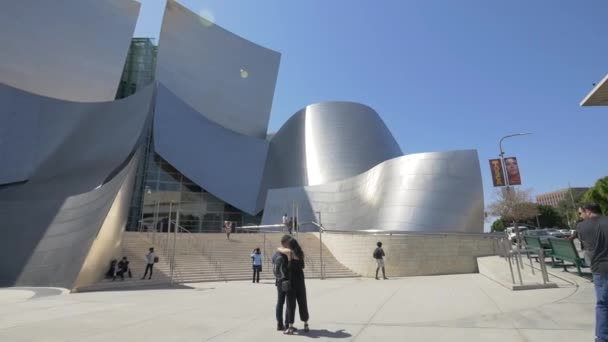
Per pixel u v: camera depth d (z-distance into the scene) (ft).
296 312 20.51
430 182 61.98
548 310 17.75
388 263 51.01
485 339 13.15
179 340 14.05
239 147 107.34
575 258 28.12
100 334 15.14
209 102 121.19
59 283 35.45
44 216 42.47
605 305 11.40
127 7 113.29
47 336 14.83
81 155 71.36
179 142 94.73
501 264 40.83
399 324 16.30
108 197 43.24
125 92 118.73
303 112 112.88
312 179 95.66
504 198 131.34
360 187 77.20
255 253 43.83
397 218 61.41
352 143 100.83
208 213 94.12
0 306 23.58
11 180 62.75
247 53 135.03
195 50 123.34
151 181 91.09
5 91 72.08
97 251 38.70
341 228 75.72
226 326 16.61
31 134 70.33
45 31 97.25
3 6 91.66
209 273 48.24
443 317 17.54
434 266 50.49
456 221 58.39
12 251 39.32
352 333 14.75
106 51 106.32
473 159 62.13
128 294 30.94
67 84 97.50
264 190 101.65
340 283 39.45
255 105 131.23
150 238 60.13
